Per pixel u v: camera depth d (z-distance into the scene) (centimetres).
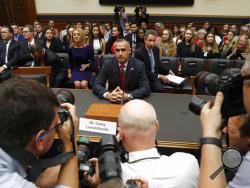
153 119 93
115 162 73
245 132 92
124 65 253
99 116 165
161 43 534
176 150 145
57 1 962
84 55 365
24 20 974
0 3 954
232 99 74
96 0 951
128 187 72
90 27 736
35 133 62
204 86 98
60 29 982
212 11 941
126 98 214
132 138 92
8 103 60
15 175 60
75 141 75
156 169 90
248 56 64
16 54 430
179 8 944
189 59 390
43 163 68
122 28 804
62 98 109
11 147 62
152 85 333
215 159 69
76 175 71
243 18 937
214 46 541
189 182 89
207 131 73
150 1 941
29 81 65
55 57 368
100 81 247
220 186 66
